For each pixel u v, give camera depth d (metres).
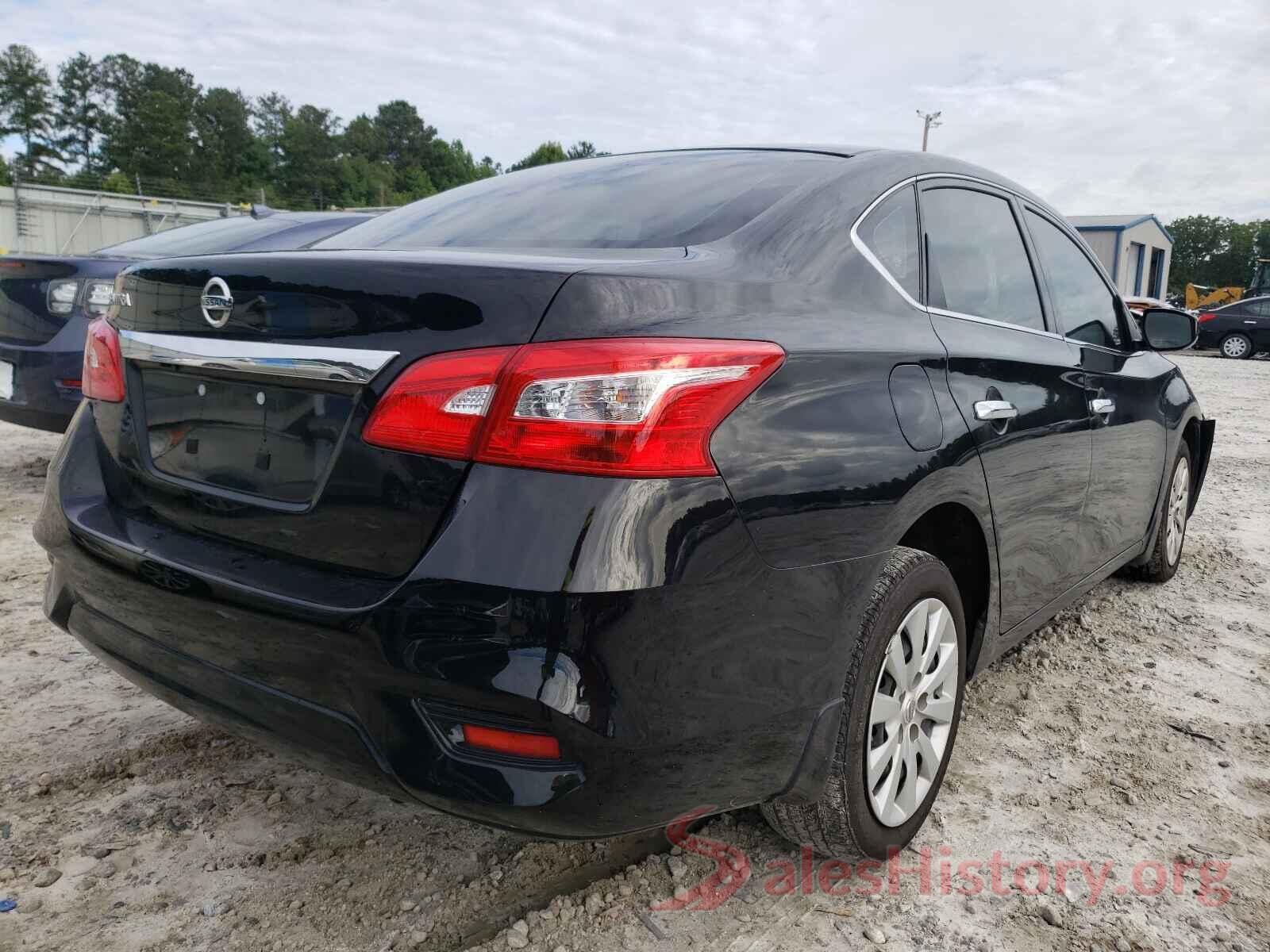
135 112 108.38
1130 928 1.90
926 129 46.16
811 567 1.64
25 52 108.88
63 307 4.68
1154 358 3.66
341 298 1.54
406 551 1.46
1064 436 2.58
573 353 1.41
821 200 2.07
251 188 113.12
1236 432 9.02
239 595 1.56
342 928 1.81
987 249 2.56
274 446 1.63
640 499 1.40
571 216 2.15
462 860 2.04
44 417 4.77
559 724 1.36
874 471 1.76
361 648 1.43
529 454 1.39
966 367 2.15
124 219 33.19
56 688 2.79
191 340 1.73
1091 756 2.61
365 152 130.38
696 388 1.47
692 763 1.50
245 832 2.11
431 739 1.41
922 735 2.10
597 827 1.45
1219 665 3.28
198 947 1.75
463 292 1.47
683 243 1.90
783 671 1.61
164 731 2.55
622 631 1.37
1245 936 1.89
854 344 1.82
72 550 1.88
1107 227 36.16
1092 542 2.99
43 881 1.91
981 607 2.33
